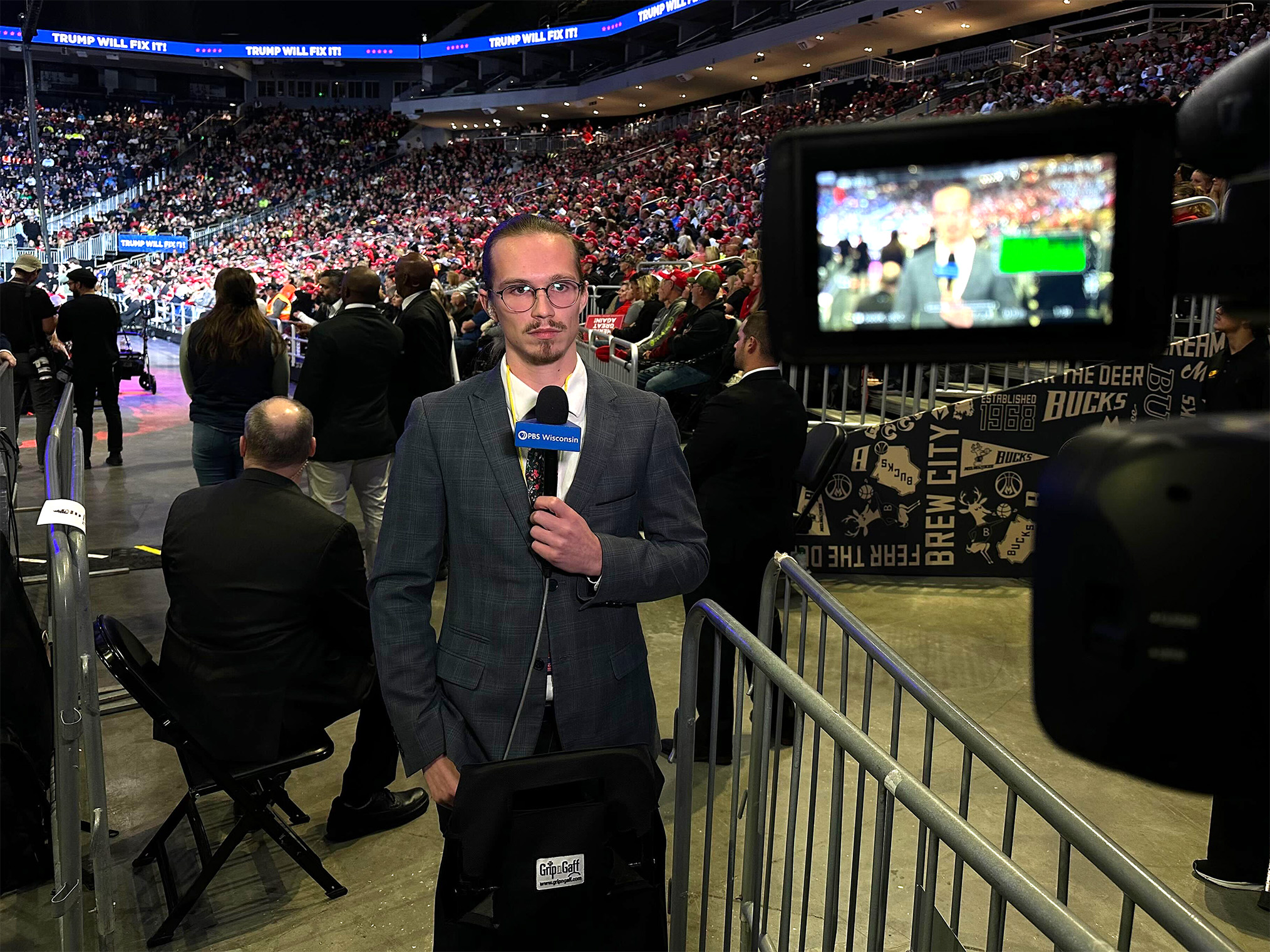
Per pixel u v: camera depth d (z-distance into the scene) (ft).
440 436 5.49
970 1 70.44
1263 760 1.12
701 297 20.77
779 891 8.28
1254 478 1.11
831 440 12.41
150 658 7.91
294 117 144.15
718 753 10.32
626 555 5.24
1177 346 15.42
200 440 14.14
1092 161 1.53
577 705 5.39
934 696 5.45
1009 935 7.79
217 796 9.61
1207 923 3.26
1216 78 1.38
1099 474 1.20
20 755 6.37
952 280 1.58
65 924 6.11
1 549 6.91
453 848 4.98
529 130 137.49
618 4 113.29
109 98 151.84
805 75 98.22
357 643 8.18
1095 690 1.18
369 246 87.04
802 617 7.56
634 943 4.96
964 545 16.33
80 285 22.77
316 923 7.80
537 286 5.22
